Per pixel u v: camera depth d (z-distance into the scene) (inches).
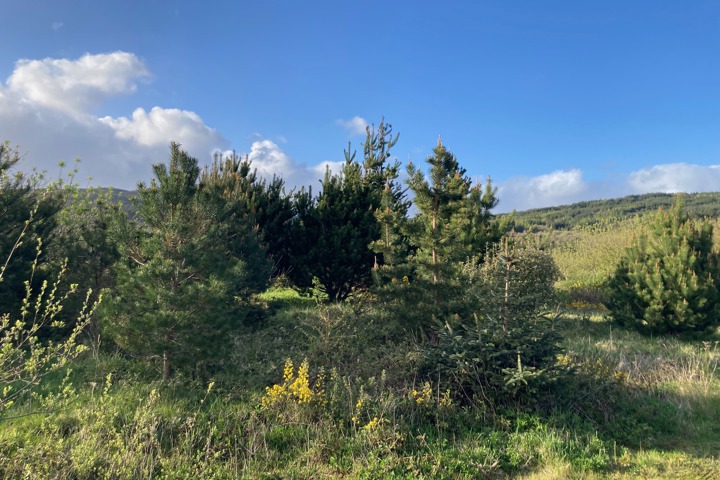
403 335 345.4
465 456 212.8
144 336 260.7
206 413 233.9
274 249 638.5
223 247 368.2
